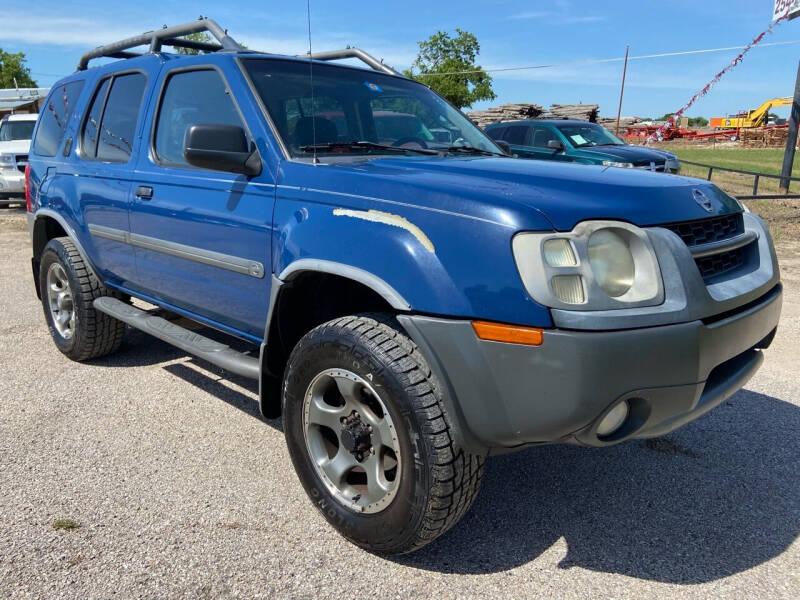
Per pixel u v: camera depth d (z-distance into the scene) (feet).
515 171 8.59
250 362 10.10
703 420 12.46
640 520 9.20
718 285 8.09
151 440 11.39
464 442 7.36
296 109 10.34
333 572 7.97
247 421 12.26
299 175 9.09
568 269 6.83
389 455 8.07
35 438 11.37
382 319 8.01
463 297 7.09
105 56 15.49
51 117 16.35
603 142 39.93
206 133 9.30
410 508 7.55
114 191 12.78
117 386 13.88
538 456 11.10
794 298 21.34
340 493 8.45
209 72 11.07
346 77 11.71
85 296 14.26
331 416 8.35
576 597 7.59
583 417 6.88
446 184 7.79
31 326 18.24
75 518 8.93
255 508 9.31
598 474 10.48
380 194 8.05
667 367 7.07
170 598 7.43
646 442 11.57
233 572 7.90
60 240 14.98
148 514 9.09
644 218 7.47
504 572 8.04
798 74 45.19
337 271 8.00
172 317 13.50
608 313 6.81
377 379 7.57
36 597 7.38
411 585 7.76
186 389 13.79
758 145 122.62
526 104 77.71
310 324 9.70
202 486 9.88
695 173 60.70
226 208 10.07
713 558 8.36
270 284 9.48
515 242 6.92
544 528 8.99
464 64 103.35
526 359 6.83
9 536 8.49
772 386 14.11
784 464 10.77
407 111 12.10
